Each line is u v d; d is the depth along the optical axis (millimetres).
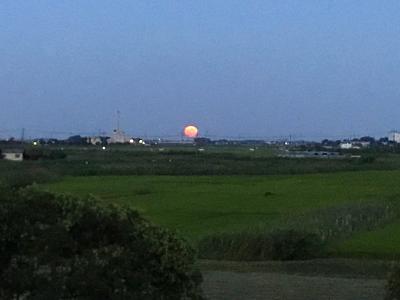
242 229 34625
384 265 27719
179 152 146250
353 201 53312
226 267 27859
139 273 8977
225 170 97125
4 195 9180
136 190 63500
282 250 30703
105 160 111625
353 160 122062
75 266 8836
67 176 80000
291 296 20750
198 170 95875
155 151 150375
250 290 21859
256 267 28172
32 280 8672
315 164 111688
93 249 9094
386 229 39844
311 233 31609
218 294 20938
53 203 9336
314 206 50969
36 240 8891
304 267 27953
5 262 8891
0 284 8758
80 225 9188
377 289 22234
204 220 43625
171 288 9273
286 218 41406
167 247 9273
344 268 27625
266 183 76312
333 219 40188
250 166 104375
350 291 21828
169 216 45781
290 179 83625
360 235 36375
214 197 59031
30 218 9062
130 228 9320
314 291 21766
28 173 68000
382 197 58500
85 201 9469
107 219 9266
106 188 63562
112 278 8812
